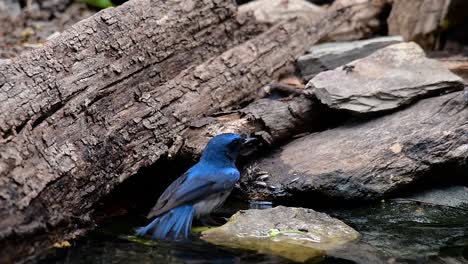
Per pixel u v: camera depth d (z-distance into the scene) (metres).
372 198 10.92
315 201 10.98
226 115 11.81
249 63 12.58
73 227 9.45
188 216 9.77
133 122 10.55
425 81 11.93
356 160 11.09
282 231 9.62
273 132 11.50
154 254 8.94
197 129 11.22
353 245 9.39
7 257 8.27
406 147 11.22
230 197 11.34
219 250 9.09
